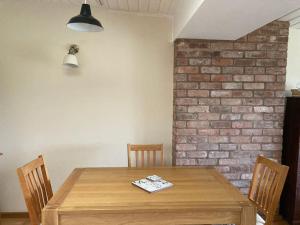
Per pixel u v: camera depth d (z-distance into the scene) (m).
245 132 2.73
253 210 1.46
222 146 2.73
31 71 2.68
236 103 2.71
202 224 1.49
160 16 2.76
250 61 2.68
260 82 2.70
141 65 2.79
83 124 2.78
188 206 1.45
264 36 2.67
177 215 1.45
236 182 2.77
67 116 2.75
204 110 2.70
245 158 2.75
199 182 1.85
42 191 1.82
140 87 2.81
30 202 1.52
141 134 2.85
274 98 2.72
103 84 2.76
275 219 2.80
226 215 1.47
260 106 2.72
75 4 2.61
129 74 2.79
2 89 2.66
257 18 1.93
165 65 2.81
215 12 1.79
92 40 2.71
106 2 2.49
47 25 2.65
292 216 2.63
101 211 1.40
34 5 2.62
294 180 2.62
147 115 2.84
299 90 2.79
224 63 2.67
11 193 2.76
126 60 2.77
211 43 2.65
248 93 2.71
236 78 2.69
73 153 2.79
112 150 2.83
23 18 2.62
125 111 2.81
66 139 2.77
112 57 2.75
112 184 1.79
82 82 2.74
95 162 2.82
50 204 1.44
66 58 2.48
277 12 1.79
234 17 1.91
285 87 2.94
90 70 2.74
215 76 2.68
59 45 2.68
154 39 2.78
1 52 2.63
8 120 2.70
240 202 1.51
